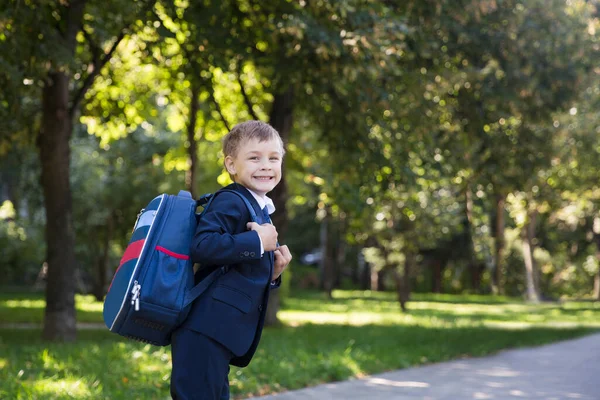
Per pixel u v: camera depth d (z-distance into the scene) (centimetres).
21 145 1619
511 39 1677
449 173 1794
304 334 1648
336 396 844
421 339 1588
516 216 4475
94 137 3181
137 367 928
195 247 368
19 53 1141
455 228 3244
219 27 1367
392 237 3153
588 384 999
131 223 3500
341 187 1716
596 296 5275
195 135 2048
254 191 400
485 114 1800
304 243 6481
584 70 1742
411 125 1565
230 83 2080
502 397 872
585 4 1797
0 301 3111
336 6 1178
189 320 374
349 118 1539
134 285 361
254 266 386
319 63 1348
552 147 1927
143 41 1486
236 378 872
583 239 5469
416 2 1480
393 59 1296
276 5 1376
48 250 1441
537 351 1494
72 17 1357
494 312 3472
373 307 3634
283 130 1950
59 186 1444
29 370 887
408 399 836
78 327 1986
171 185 3238
